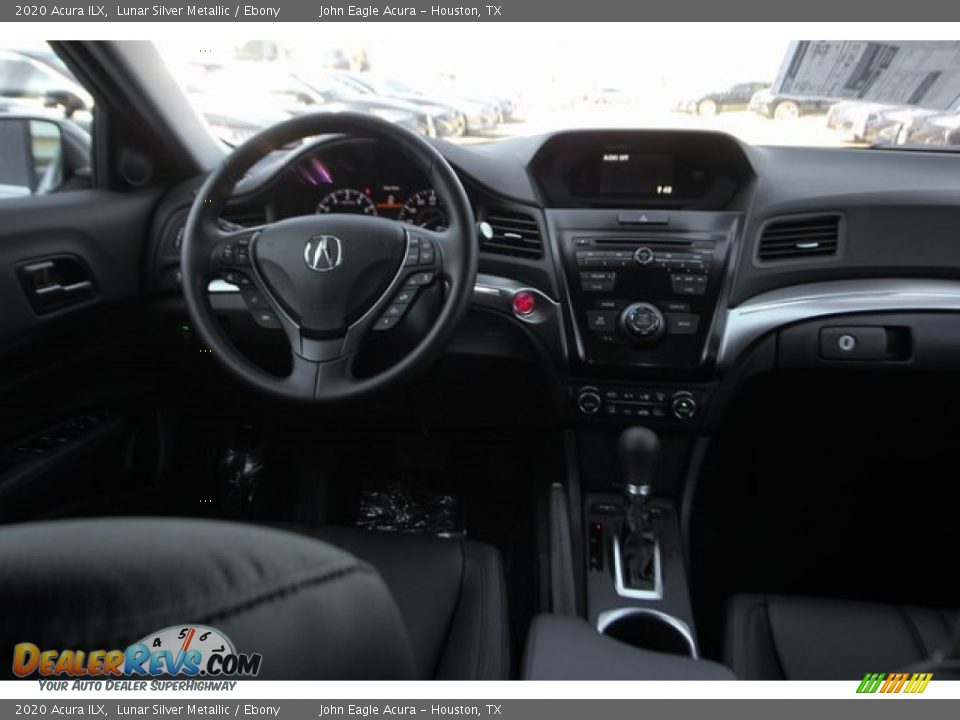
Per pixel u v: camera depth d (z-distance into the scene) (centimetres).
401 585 109
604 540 154
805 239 142
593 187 151
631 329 145
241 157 115
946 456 158
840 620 107
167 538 35
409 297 113
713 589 160
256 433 179
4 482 115
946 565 163
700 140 145
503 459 186
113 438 144
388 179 149
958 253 137
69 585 31
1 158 132
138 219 150
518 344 152
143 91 143
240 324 145
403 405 167
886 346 139
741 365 146
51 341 127
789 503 176
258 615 33
